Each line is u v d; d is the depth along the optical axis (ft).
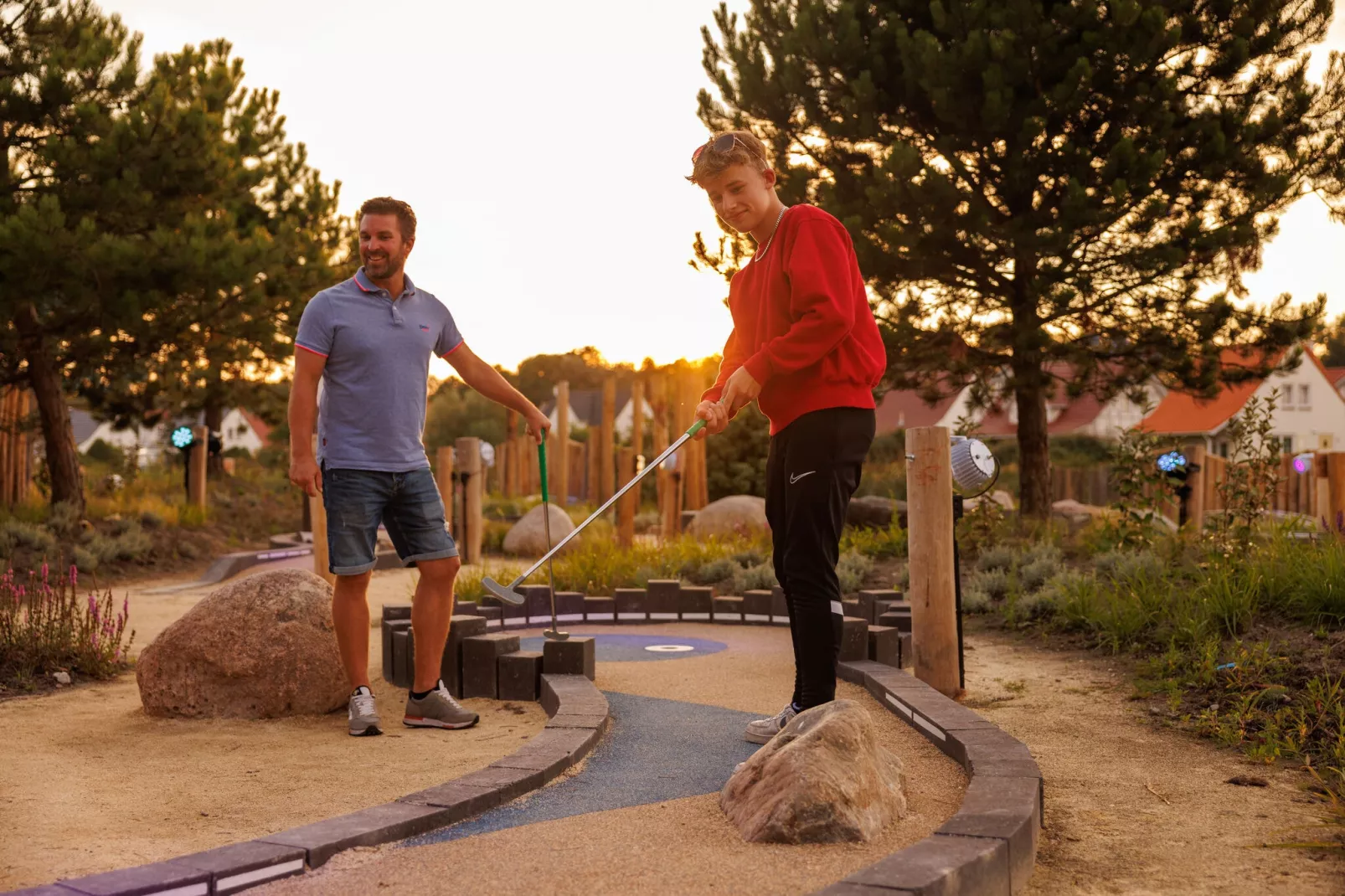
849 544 34.63
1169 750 12.77
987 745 11.19
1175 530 32.81
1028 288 38.24
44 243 36.35
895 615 19.02
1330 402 147.54
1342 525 24.16
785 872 8.36
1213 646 16.66
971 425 38.04
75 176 39.83
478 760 12.67
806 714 10.24
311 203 58.59
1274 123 36.40
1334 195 38.06
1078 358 39.42
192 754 13.15
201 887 7.81
